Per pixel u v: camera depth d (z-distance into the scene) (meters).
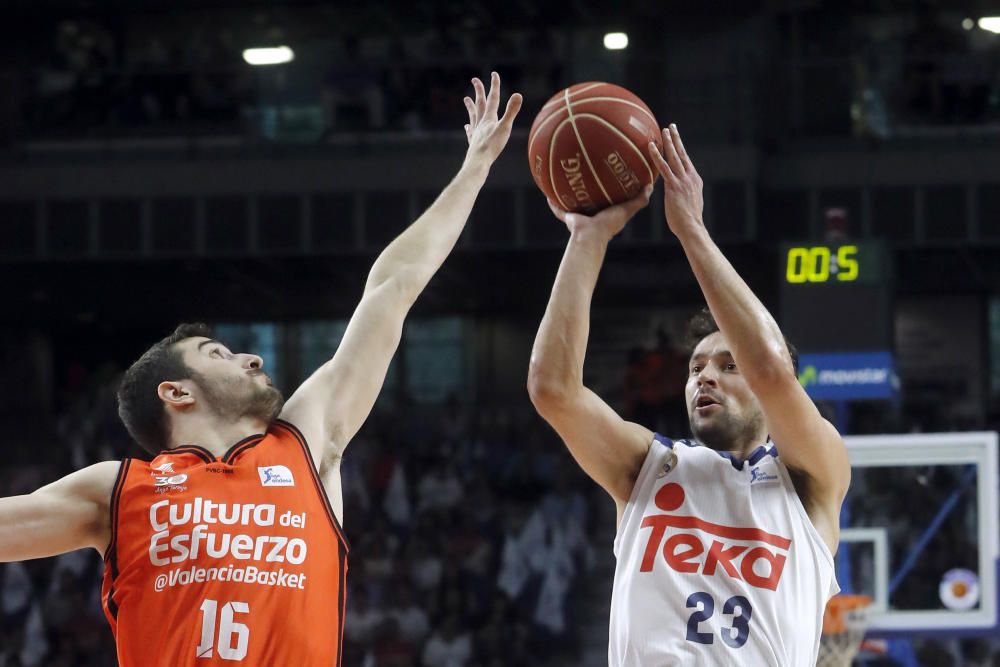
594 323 32.81
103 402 29.28
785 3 28.69
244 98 29.19
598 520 25.67
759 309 5.75
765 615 5.65
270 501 5.02
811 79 28.72
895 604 14.50
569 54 29.50
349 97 28.86
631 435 6.10
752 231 26.98
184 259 28.48
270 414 5.36
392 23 31.61
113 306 32.09
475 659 21.77
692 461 6.04
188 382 5.33
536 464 26.64
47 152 28.91
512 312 33.69
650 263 28.86
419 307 33.34
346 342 5.64
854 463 14.48
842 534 14.59
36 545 4.91
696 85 28.56
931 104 28.36
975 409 32.00
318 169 28.28
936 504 14.62
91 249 28.38
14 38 32.00
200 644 4.76
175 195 28.41
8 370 33.16
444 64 28.95
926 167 27.67
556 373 5.94
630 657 5.71
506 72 28.86
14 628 23.00
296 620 4.85
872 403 24.12
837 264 15.36
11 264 28.78
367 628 21.77
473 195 6.18
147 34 32.09
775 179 27.95
